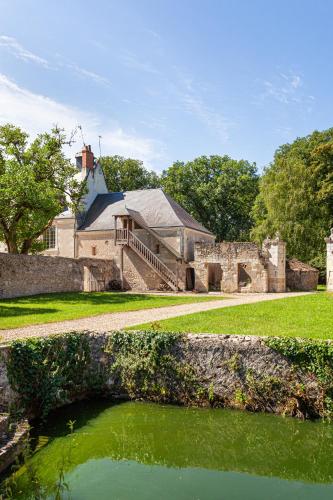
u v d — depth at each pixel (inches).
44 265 1061.8
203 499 275.6
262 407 409.4
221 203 2106.3
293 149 1776.6
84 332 467.2
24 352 399.5
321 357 394.0
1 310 685.9
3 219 1032.8
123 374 452.8
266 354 412.5
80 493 279.6
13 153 1086.4
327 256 1042.7
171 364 438.0
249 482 299.1
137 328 498.3
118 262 1370.6
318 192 1542.8
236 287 1227.9
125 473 308.3
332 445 350.6
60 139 1135.0
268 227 1585.9
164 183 2144.4
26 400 395.9
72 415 412.8
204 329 485.4
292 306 703.7
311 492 287.3
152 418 403.5
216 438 363.3
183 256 1314.0
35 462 318.3
